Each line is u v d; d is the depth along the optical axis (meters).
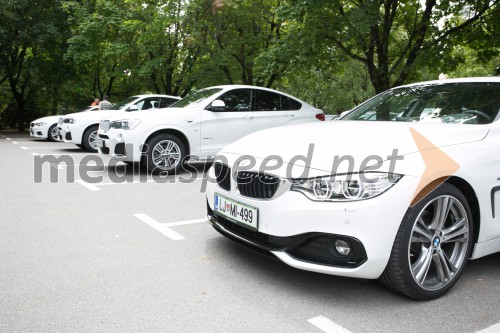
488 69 22.89
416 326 2.53
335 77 29.33
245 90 8.32
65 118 11.30
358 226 2.58
